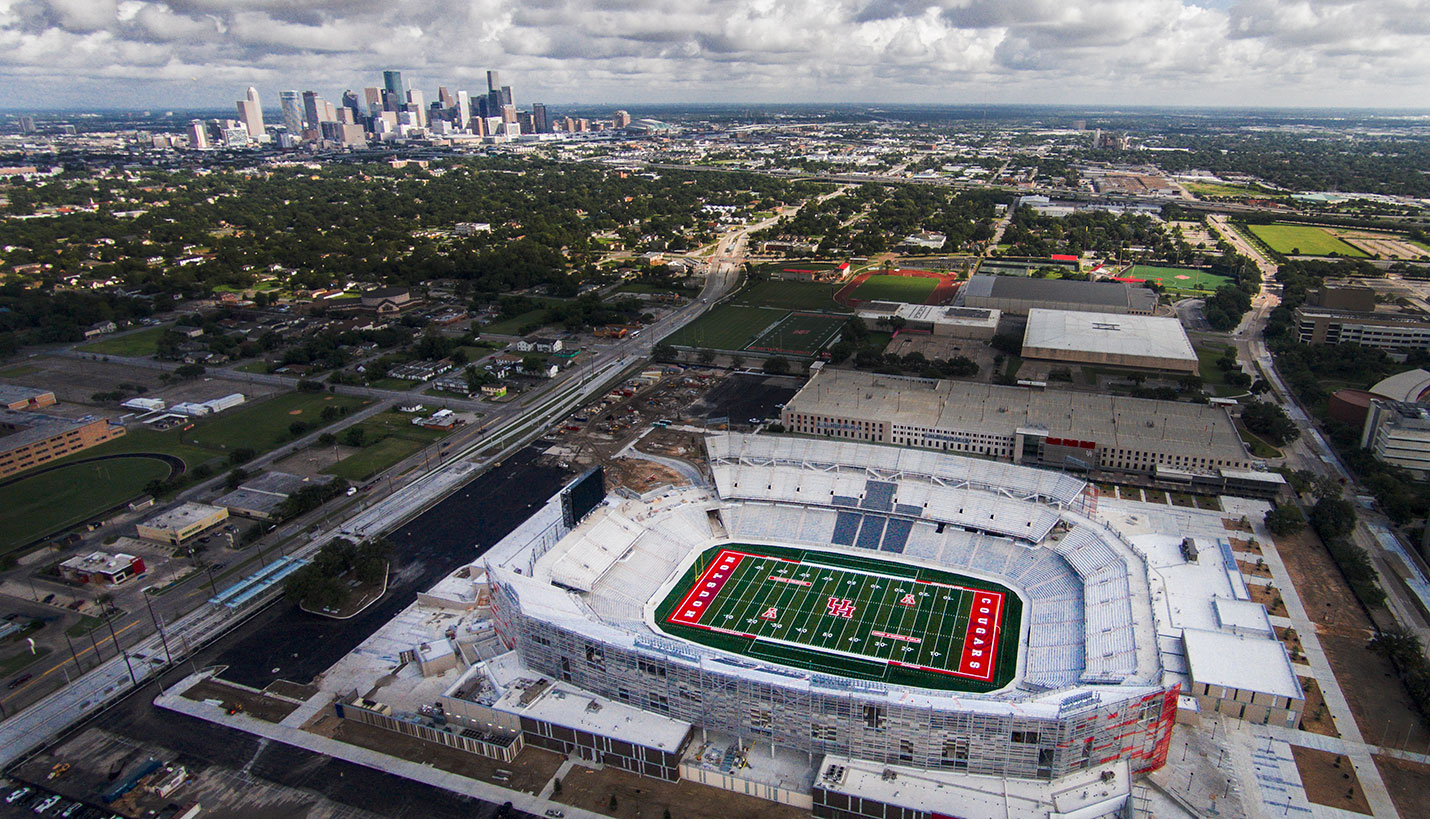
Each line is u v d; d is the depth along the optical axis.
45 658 173.50
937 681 160.00
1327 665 161.62
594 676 151.75
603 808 133.38
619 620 179.88
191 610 189.62
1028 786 130.62
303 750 147.25
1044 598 183.50
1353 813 127.94
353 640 177.75
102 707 158.62
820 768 135.88
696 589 193.50
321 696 161.00
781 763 140.25
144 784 139.12
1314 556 199.75
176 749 147.75
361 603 191.12
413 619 184.38
